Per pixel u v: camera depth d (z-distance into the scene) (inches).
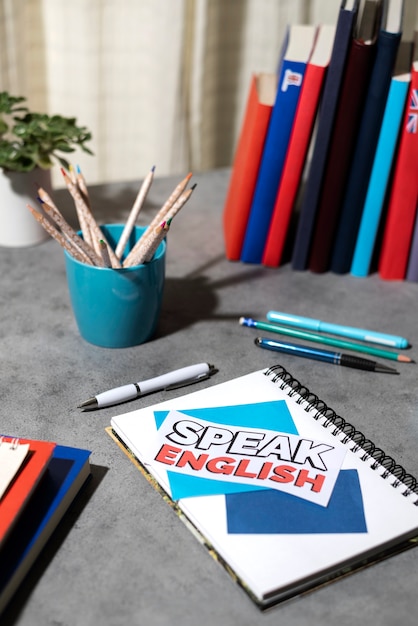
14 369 33.7
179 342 36.3
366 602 23.2
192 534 25.4
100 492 26.9
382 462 28.5
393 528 25.1
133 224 36.6
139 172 71.9
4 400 31.5
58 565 24.1
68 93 66.7
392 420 31.4
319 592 23.5
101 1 62.2
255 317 38.8
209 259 44.6
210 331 37.3
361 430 30.5
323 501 26.0
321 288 42.1
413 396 33.1
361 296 41.6
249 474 27.1
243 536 24.5
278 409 30.8
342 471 27.5
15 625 22.1
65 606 22.7
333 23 67.1
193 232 47.7
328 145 39.7
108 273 32.9
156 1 61.4
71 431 29.8
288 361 35.2
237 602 23.0
